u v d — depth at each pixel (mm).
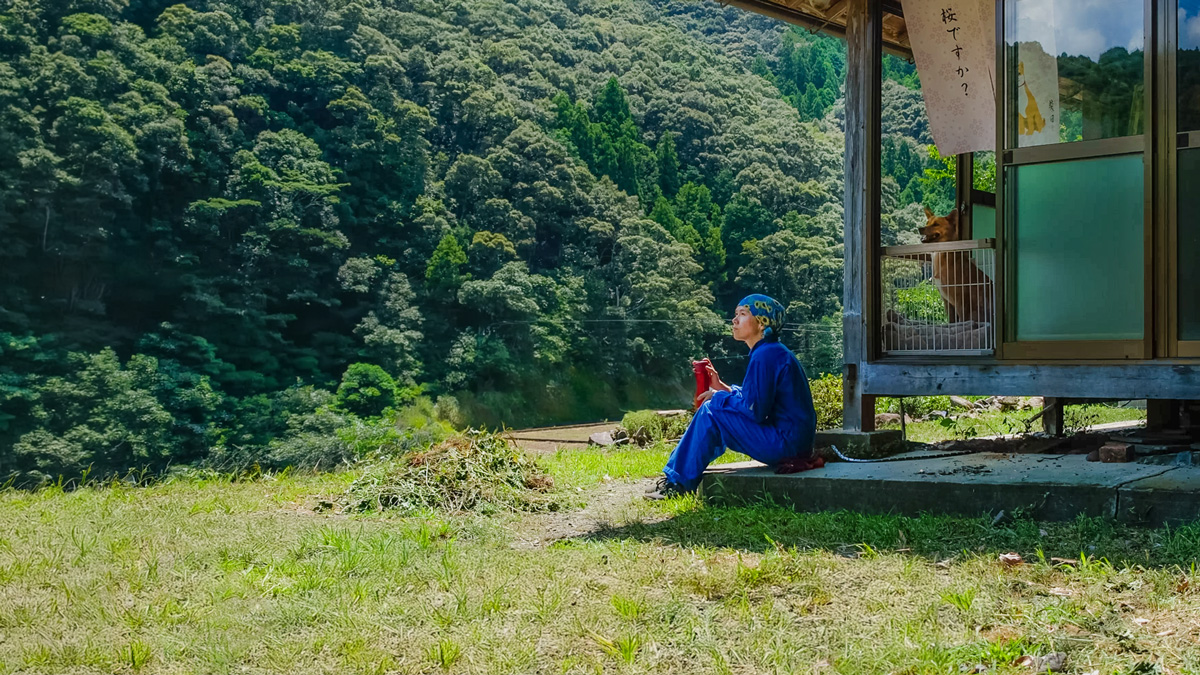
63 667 3498
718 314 72312
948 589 4086
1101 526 5117
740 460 9891
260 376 52562
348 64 67688
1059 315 7398
